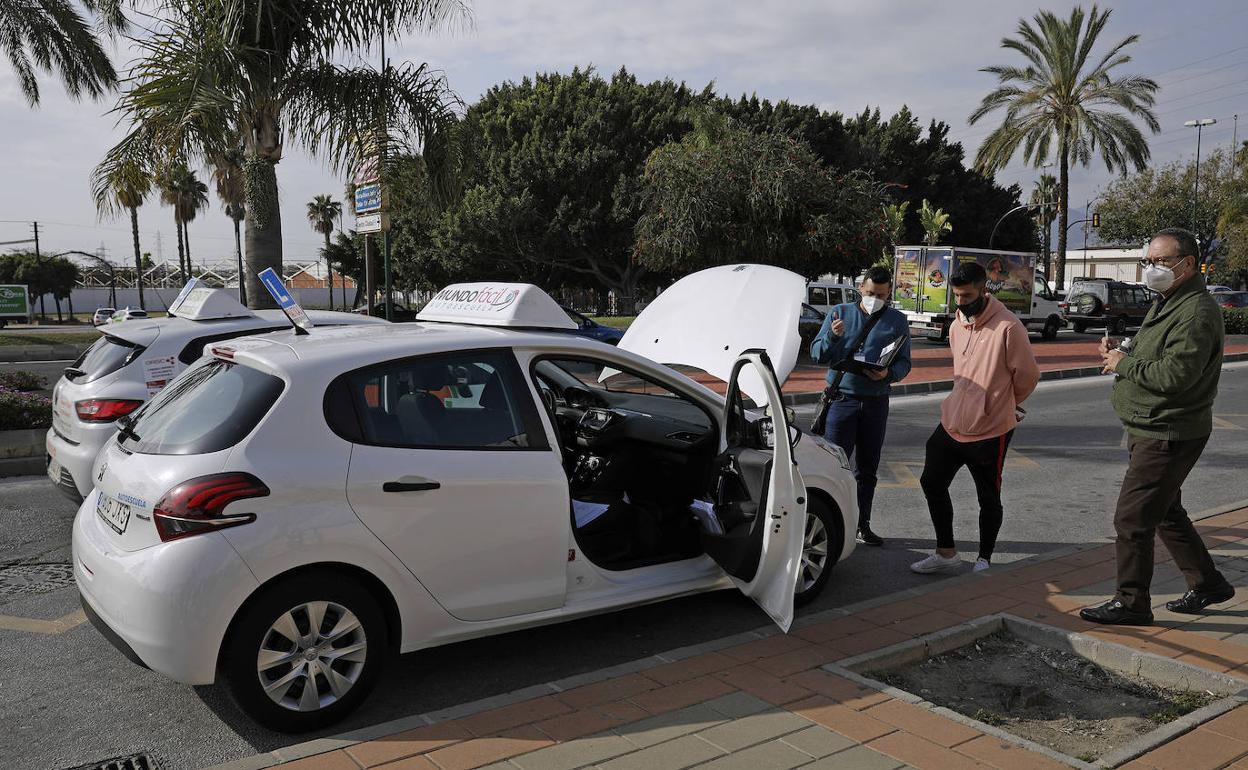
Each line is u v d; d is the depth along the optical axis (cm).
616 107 3831
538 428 401
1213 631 424
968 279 506
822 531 494
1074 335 3070
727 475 443
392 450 362
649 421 489
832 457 505
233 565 325
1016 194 5191
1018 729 352
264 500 333
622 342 625
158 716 369
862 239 2083
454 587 374
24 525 645
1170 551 452
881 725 333
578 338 429
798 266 2161
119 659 426
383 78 1119
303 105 1102
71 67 1981
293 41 1086
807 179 2042
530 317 440
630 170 3794
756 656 398
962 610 457
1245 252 4228
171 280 7806
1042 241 5625
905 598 475
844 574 558
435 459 369
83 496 595
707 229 2081
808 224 2066
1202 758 307
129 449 374
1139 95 3538
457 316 471
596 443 488
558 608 405
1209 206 4978
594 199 3822
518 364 407
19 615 480
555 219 3750
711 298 590
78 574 371
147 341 620
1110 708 369
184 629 320
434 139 1144
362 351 374
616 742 320
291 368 358
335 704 353
